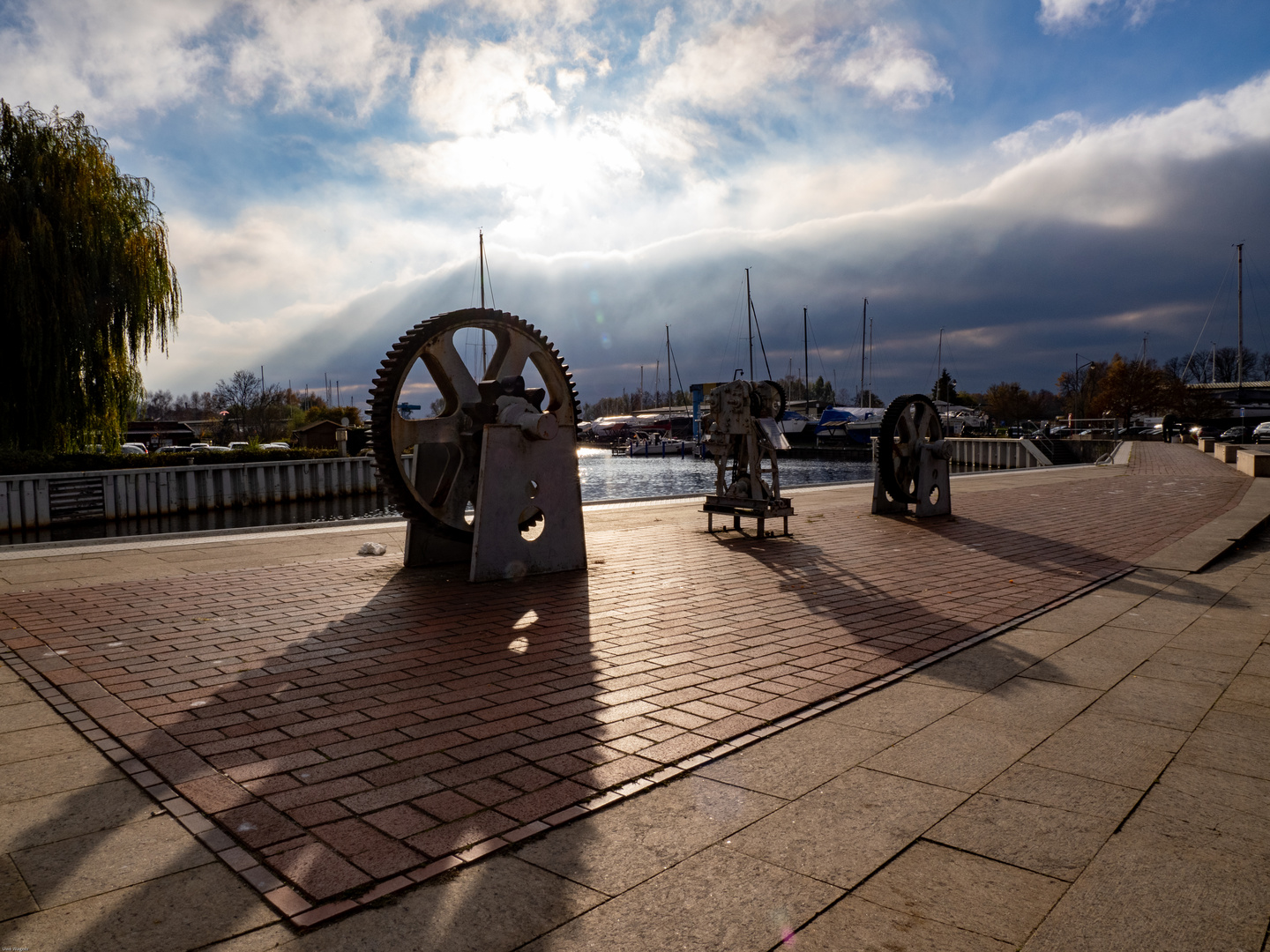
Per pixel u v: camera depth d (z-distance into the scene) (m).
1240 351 70.94
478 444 8.60
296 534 11.12
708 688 4.52
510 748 3.65
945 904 2.40
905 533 11.10
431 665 5.00
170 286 29.28
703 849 2.75
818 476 49.22
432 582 7.78
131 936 2.24
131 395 28.66
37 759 3.55
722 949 2.19
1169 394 68.75
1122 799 3.11
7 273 24.75
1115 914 2.34
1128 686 4.53
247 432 77.75
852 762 3.50
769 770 3.43
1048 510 13.93
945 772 3.38
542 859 2.69
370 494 41.56
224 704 4.28
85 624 6.07
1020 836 2.82
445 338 8.53
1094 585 7.50
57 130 26.89
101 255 27.06
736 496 11.23
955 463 62.12
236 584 7.69
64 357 26.08
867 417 73.19
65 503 28.80
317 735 3.83
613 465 64.44
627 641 5.57
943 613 6.39
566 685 4.59
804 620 6.17
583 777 3.34
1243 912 2.34
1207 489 17.66
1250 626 5.92
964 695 4.40
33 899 2.42
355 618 6.28
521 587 7.50
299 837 2.82
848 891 2.48
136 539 10.60
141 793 3.20
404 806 3.07
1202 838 2.79
